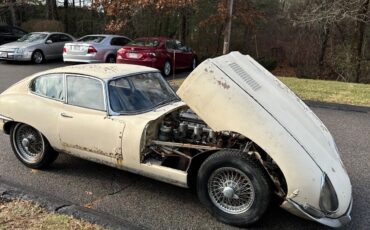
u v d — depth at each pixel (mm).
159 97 5195
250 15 21203
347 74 18266
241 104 3936
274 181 3861
